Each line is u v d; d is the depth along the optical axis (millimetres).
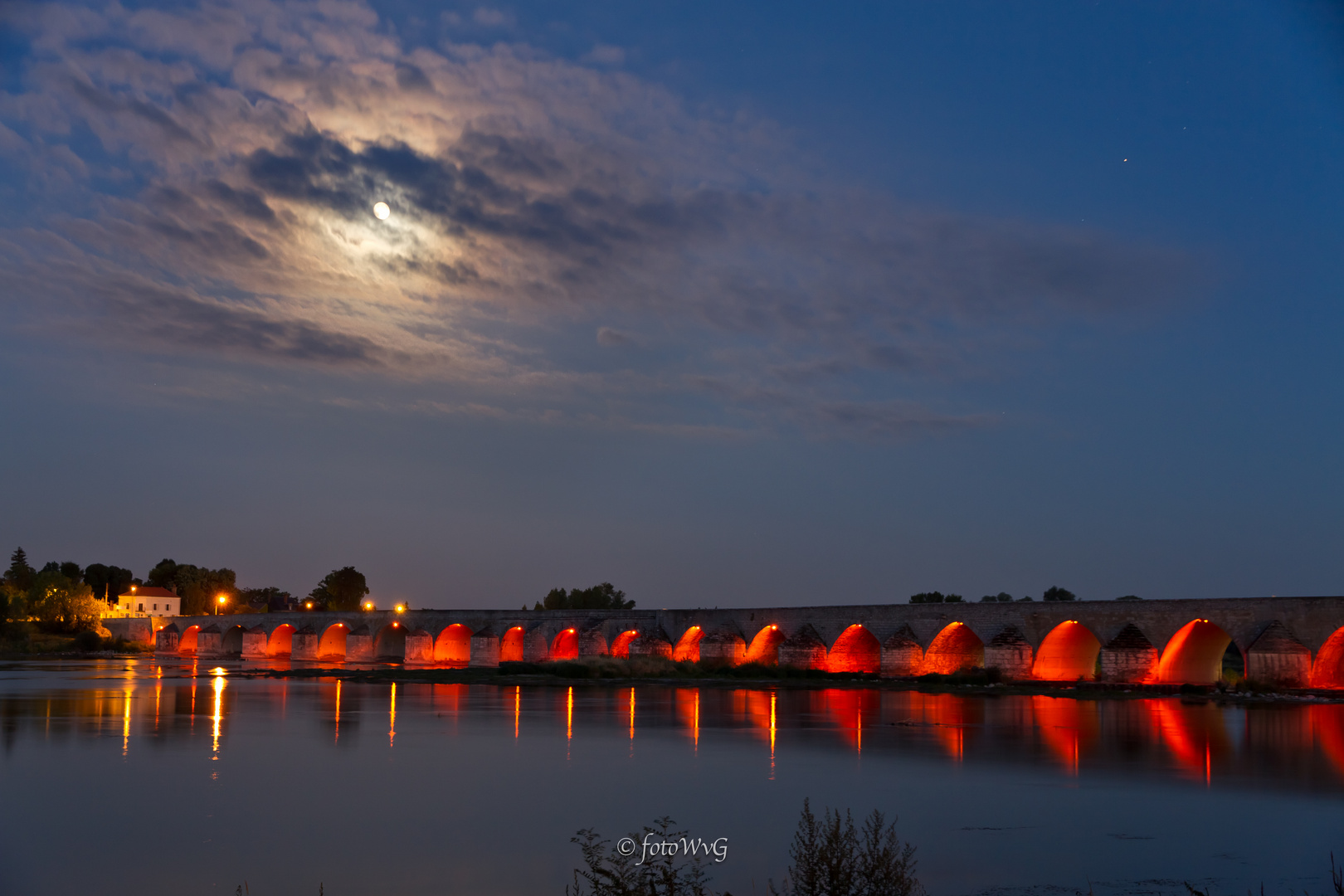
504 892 21375
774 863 23609
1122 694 79812
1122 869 23438
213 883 22062
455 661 158625
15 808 29641
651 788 33781
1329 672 77250
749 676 105875
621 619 131875
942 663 103062
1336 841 26344
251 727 51906
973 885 22109
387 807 30094
